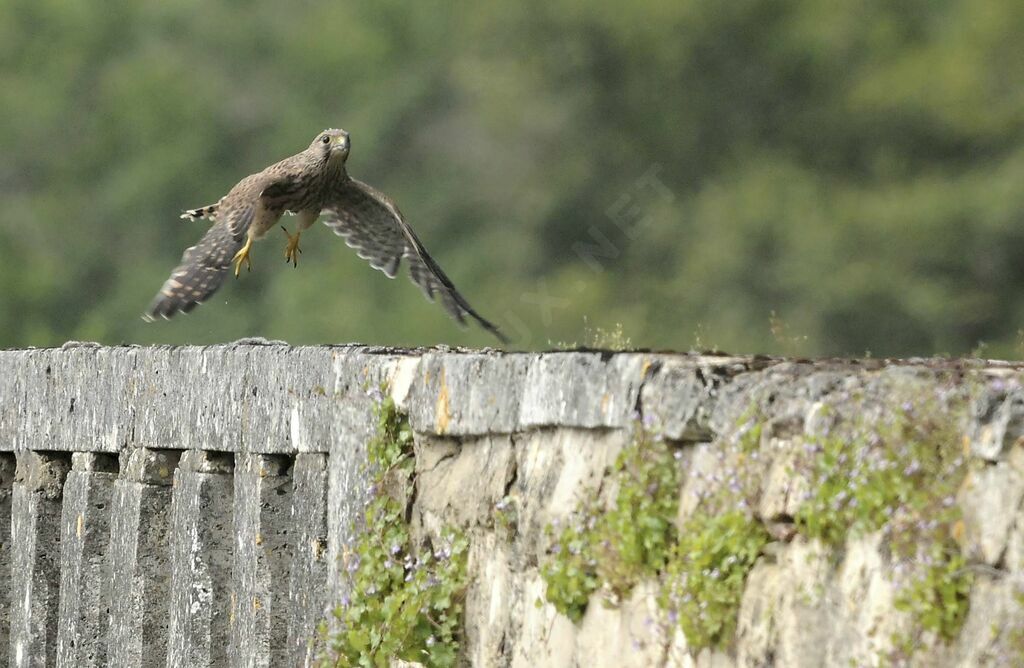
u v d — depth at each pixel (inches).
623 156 2037.4
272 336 1884.8
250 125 2207.2
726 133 2006.6
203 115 2167.8
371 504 473.1
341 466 488.7
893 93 1910.7
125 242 2126.0
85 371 614.9
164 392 570.9
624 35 1995.6
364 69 2191.2
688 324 1840.6
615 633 382.6
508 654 425.7
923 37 2030.0
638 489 377.4
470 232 2106.3
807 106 1989.4
